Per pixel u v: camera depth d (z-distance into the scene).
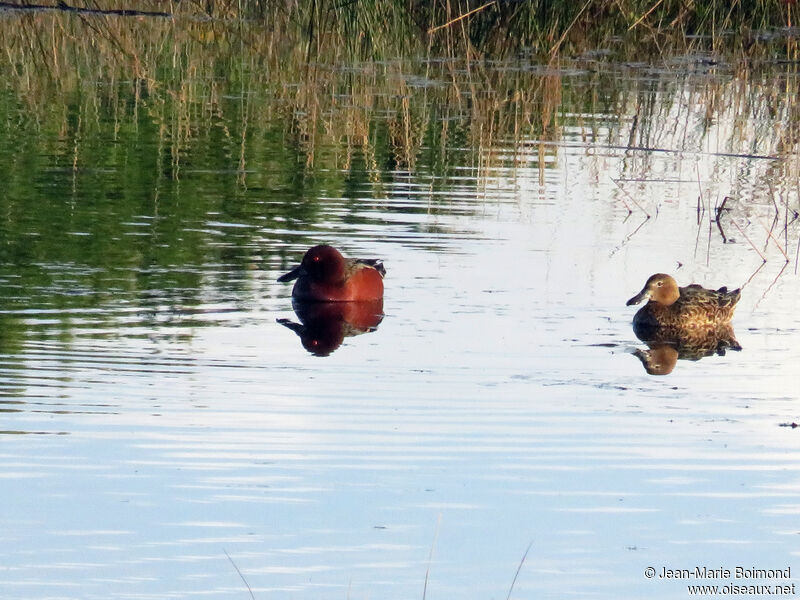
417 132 24.41
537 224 18.44
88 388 11.91
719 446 10.98
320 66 30.53
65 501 9.62
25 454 10.41
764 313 15.03
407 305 14.81
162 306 14.53
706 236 18.17
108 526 9.27
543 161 21.44
